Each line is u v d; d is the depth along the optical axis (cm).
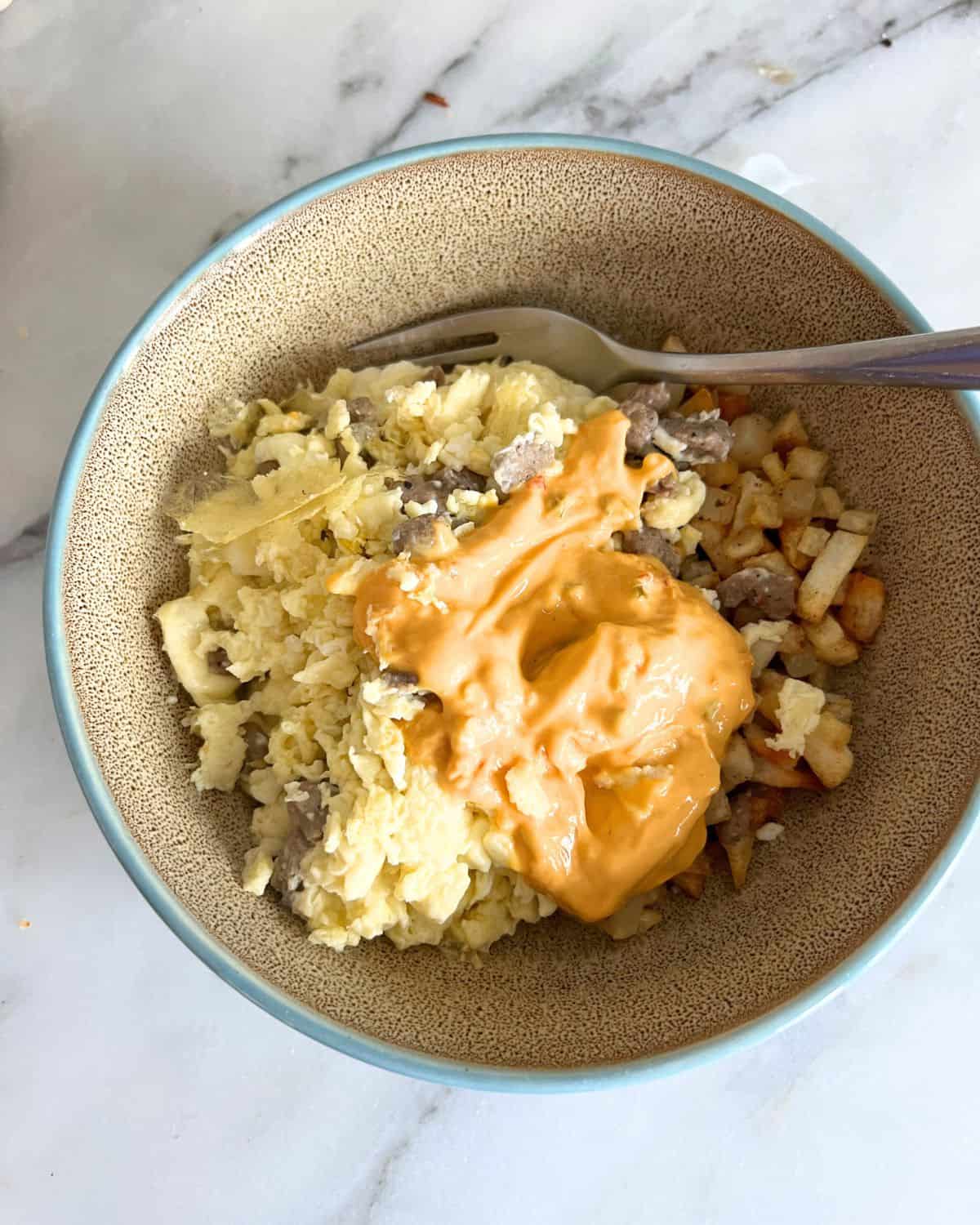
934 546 24
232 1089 27
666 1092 27
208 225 30
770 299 26
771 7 30
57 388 29
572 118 30
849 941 22
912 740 24
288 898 24
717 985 23
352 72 30
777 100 30
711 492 27
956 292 29
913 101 30
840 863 23
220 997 27
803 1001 21
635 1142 27
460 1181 27
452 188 25
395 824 23
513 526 24
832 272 24
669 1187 27
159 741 25
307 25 30
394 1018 22
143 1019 27
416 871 23
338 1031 21
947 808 22
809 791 25
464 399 26
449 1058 21
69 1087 27
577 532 25
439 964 24
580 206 25
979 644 23
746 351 27
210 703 25
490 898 25
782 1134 27
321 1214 26
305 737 25
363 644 24
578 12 30
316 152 30
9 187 30
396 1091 27
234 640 25
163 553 26
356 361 27
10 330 30
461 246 26
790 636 26
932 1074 27
